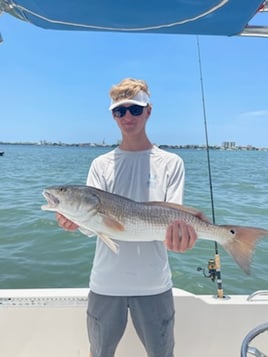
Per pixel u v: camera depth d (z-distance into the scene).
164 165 2.19
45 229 7.21
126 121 2.18
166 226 1.91
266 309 2.68
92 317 2.18
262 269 5.25
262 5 2.03
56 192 1.95
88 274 5.18
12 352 2.69
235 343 2.67
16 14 2.25
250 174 19.38
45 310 2.70
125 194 2.18
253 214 9.04
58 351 2.70
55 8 2.10
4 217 8.23
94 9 2.10
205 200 10.87
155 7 2.04
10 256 5.80
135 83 2.20
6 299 2.69
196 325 2.69
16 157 35.53
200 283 4.86
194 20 2.21
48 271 5.27
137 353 2.66
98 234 1.96
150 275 2.10
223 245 1.92
